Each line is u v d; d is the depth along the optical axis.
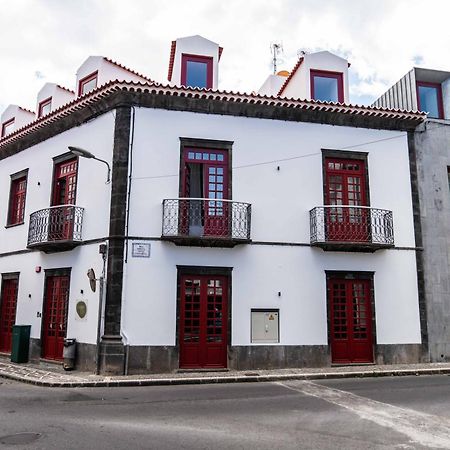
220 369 10.39
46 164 12.89
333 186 11.84
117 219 10.48
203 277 10.82
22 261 13.02
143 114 11.06
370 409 6.65
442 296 11.82
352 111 11.79
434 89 13.59
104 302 10.33
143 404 7.05
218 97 11.17
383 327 11.30
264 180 11.38
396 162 12.18
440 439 5.17
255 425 5.76
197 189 11.21
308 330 10.95
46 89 14.88
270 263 11.05
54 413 6.46
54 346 11.59
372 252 11.55
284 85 14.86
